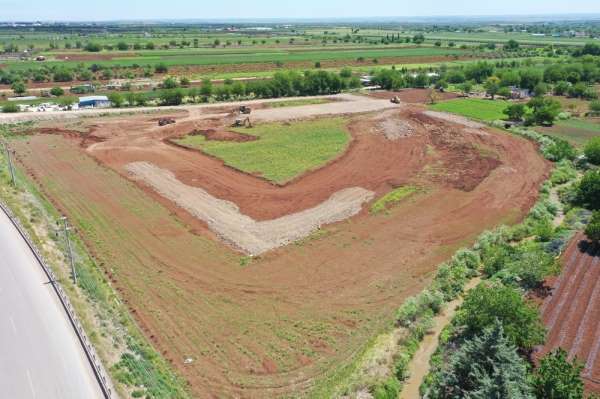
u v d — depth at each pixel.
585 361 29.86
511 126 88.00
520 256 40.62
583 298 36.59
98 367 27.09
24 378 26.84
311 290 38.66
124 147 77.31
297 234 47.66
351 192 58.19
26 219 47.06
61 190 59.22
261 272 41.19
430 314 35.12
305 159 69.81
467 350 26.09
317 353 31.62
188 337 33.03
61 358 28.34
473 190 58.91
